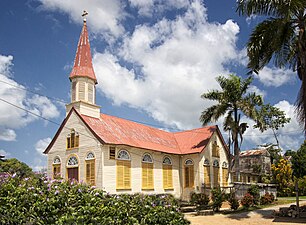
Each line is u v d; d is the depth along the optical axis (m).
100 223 7.82
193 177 35.41
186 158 36.38
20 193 7.32
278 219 21.45
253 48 21.09
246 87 31.83
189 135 39.47
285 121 49.31
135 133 33.56
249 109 30.59
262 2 19.31
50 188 7.86
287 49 20.78
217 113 31.80
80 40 32.88
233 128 31.91
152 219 9.15
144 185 30.72
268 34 20.61
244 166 55.12
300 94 19.47
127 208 8.95
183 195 35.56
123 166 28.80
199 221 22.08
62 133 30.77
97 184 27.00
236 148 32.34
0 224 6.87
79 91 30.72
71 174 29.19
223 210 26.95
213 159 38.09
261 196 31.22
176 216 9.78
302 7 18.47
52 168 30.73
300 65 20.94
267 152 55.34
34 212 7.18
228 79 32.03
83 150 28.72
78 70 31.14
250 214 24.62
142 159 31.12
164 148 34.53
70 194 8.01
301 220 20.59
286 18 18.62
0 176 7.83
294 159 49.19
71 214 7.52
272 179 46.62
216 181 37.81
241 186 31.48
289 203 31.50
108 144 27.50
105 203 8.52
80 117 29.38
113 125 31.91
